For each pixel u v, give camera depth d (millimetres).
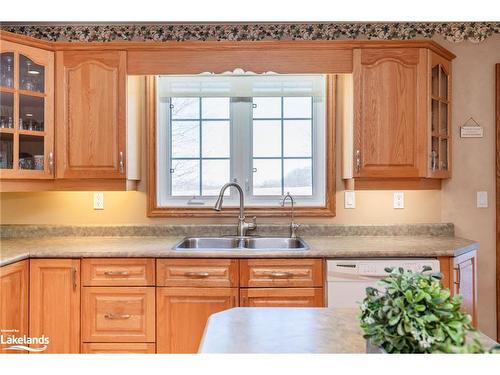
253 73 2736
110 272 2193
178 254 2189
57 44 2459
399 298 767
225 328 1090
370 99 2465
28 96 2410
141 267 2203
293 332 1060
